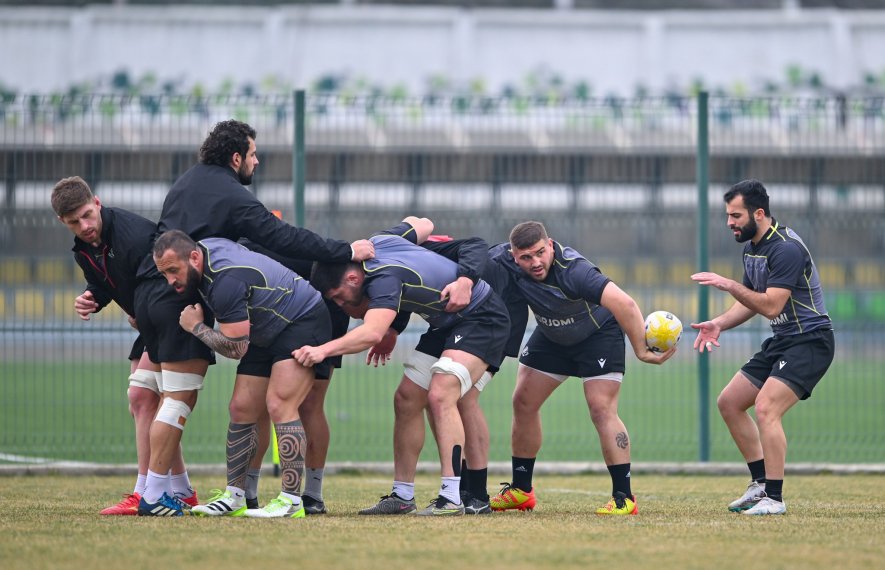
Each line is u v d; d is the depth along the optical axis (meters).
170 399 21.33
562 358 23.53
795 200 46.62
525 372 23.84
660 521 20.92
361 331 20.78
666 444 42.66
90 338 43.12
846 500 26.47
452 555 16.38
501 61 97.25
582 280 21.91
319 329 21.27
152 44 94.69
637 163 48.62
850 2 113.88
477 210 54.25
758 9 118.69
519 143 45.84
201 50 95.12
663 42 97.62
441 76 96.50
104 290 23.70
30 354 78.88
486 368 22.38
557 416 52.66
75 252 22.92
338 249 21.31
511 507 23.86
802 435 40.56
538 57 97.38
